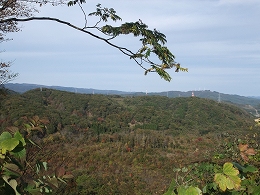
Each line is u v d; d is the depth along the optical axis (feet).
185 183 4.35
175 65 11.53
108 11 13.12
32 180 3.82
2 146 3.59
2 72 18.84
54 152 7.73
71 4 13.92
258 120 12.15
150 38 11.35
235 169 4.27
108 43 12.29
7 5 15.29
